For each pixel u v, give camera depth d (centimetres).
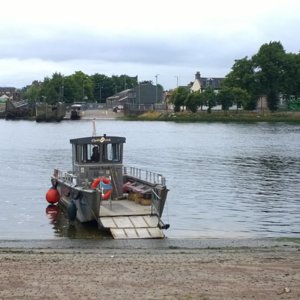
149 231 2336
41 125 16338
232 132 11694
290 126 13850
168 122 16475
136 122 16838
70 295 1243
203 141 9269
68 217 2820
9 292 1263
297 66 16562
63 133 11962
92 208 2475
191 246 2180
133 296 1241
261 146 8194
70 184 2866
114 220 2427
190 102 16875
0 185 4278
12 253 1898
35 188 4116
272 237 2456
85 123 17150
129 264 1611
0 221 2831
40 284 1335
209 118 16325
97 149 2784
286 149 7675
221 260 1703
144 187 2758
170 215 3030
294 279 1414
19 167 5578
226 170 5288
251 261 1680
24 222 2811
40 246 2184
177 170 5322
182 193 3862
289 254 1903
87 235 2430
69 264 1602
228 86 16712
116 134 11194
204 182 4444
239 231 2608
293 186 4166
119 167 2803
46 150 7669
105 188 2652
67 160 6288
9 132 12462
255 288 1320
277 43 16712
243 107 16700
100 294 1253
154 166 5703
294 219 2923
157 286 1328
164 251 2020
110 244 2197
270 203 3428
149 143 8906
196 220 2888
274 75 16288
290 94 16962
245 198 3631
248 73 16500
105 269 1522
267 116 15988
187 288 1314
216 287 1326
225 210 3194
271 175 4853
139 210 2541
